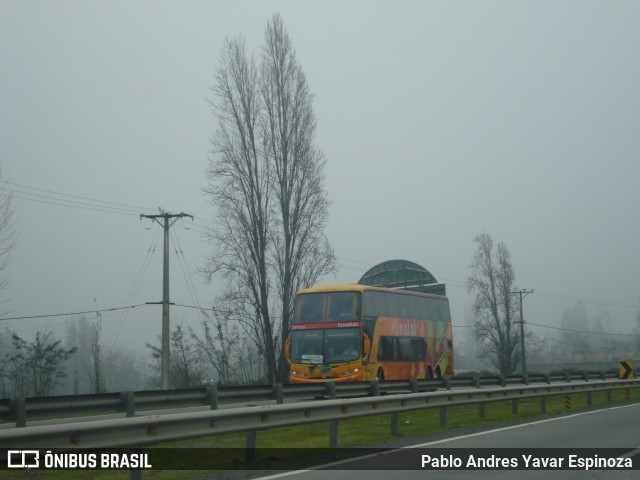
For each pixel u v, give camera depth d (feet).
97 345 150.00
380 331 118.52
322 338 113.80
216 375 152.97
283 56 151.84
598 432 60.34
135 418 36.99
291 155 149.38
